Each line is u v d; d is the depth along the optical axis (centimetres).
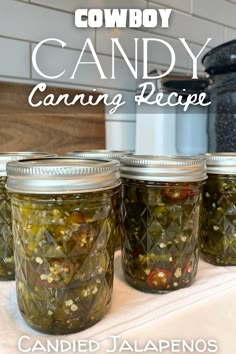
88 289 21
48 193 19
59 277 20
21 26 38
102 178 20
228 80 43
